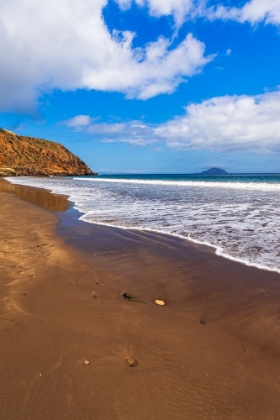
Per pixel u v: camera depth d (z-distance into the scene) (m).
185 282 4.02
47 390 1.92
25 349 2.37
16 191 22.53
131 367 2.21
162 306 3.32
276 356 2.39
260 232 6.85
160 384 2.04
